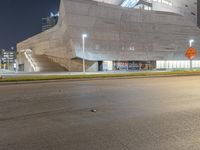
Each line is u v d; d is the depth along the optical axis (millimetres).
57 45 61375
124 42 59062
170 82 23688
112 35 57719
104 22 57250
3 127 7438
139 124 7746
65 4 53375
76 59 53281
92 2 56469
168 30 65938
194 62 67812
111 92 15914
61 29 58062
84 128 7293
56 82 24453
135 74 33781
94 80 26906
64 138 6336
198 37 70125
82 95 14484
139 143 5953
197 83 22453
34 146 5742
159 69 61906
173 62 65375
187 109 10211
